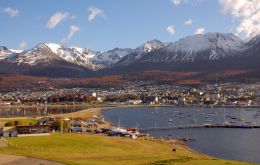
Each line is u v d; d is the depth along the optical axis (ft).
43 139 481.46
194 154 524.11
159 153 452.35
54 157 353.51
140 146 525.34
